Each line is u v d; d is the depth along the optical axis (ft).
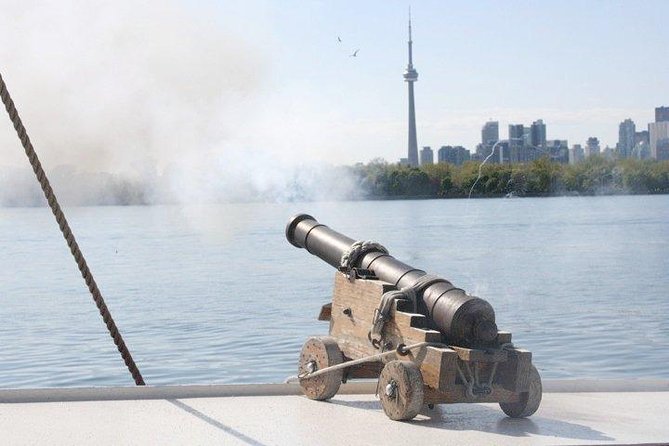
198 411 33.04
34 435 29.58
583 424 31.17
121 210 594.24
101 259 223.51
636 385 37.58
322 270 187.01
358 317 34.76
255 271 186.29
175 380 68.49
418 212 481.87
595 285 155.53
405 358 32.30
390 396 31.68
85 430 30.17
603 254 223.71
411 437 29.30
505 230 325.21
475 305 31.63
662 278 166.50
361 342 34.53
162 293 146.61
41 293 149.38
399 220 394.52
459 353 31.24
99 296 36.11
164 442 28.63
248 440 28.86
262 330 99.04
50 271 192.85
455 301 31.83
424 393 31.58
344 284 35.65
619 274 176.35
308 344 35.65
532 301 132.98
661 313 113.80
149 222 430.61
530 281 165.27
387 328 33.24
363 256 35.96
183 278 173.27
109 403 34.35
